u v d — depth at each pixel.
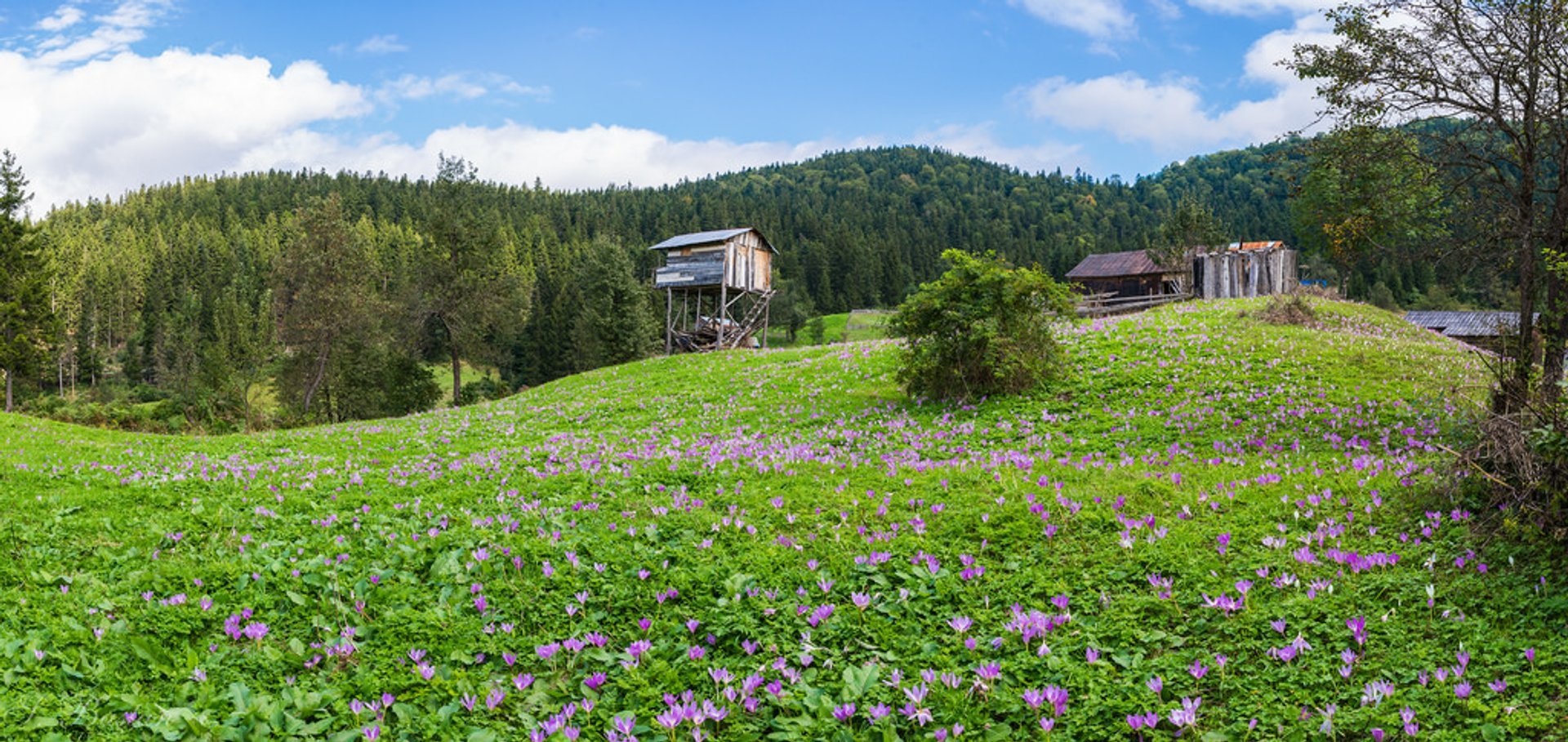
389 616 8.95
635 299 86.38
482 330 66.38
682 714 6.41
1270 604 7.73
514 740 6.71
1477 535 8.56
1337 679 6.56
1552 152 13.09
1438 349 23.69
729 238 52.59
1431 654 6.75
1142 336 27.08
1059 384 21.84
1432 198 14.48
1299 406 17.98
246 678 7.83
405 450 21.47
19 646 8.20
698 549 10.41
